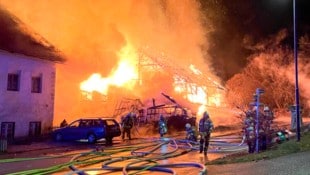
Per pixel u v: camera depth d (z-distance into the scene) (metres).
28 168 12.91
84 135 23.58
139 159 13.88
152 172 11.52
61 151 18.56
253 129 14.49
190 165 12.23
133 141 24.23
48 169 11.95
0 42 24.09
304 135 17.94
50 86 27.67
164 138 23.83
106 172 11.74
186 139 21.47
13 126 24.52
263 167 10.37
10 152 18.08
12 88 24.75
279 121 38.06
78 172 11.26
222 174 10.13
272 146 14.90
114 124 24.02
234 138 22.56
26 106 25.48
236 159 12.26
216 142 20.14
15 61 24.80
